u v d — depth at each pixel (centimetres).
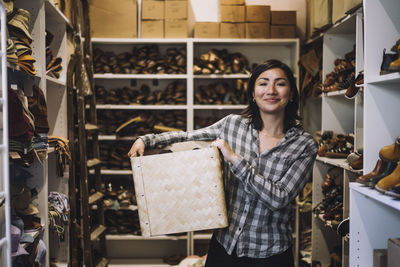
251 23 385
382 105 160
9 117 168
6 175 134
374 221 161
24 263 199
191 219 165
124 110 411
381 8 160
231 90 397
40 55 231
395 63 137
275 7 415
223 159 181
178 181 165
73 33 320
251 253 171
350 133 316
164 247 415
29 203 216
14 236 172
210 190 164
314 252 344
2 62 133
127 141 404
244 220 171
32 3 231
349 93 245
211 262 181
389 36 160
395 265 135
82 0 325
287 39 387
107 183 389
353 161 244
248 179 158
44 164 232
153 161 165
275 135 179
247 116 184
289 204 175
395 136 160
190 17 416
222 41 384
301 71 390
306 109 410
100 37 380
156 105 388
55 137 258
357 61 252
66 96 291
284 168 171
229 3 385
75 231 289
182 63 388
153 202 165
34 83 231
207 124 399
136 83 418
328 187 310
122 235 383
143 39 378
